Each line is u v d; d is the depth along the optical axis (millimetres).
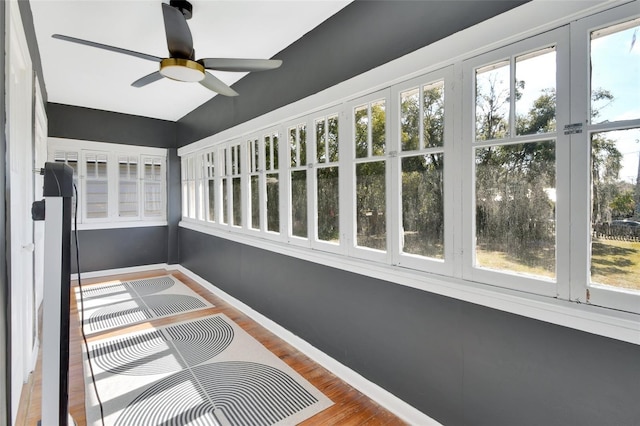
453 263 1726
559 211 1367
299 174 2852
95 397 2098
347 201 2338
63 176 957
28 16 2182
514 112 1487
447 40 1692
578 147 1311
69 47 2889
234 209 3928
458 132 1683
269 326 3164
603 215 1268
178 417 1918
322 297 2539
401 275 1928
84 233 5020
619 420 1210
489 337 1564
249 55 3008
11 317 1572
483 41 1557
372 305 2135
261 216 3338
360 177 2266
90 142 4969
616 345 1216
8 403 1485
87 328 3162
